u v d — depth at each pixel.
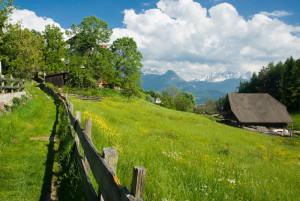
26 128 8.67
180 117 35.72
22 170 4.91
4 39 28.52
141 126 17.59
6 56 30.19
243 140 20.80
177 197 3.78
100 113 17.95
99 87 58.09
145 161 5.95
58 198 3.88
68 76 49.00
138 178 1.61
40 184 4.35
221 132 23.62
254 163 10.66
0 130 6.92
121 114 22.94
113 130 11.25
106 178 2.16
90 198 2.96
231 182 5.32
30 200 3.76
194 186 4.32
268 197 5.00
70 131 6.95
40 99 19.39
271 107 51.00
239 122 47.88
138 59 66.75
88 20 57.75
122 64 65.06
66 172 4.88
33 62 34.19
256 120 47.75
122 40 65.25
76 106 17.58
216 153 11.70
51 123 10.33
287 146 22.86
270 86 97.19
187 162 7.23
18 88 15.70
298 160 14.78
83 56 56.06
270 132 41.91
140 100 65.75
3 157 5.63
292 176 8.87
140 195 1.64
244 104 51.75
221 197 4.17
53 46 50.03
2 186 4.14
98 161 2.54
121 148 7.07
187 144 12.88
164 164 6.12
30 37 34.34
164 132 16.14
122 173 4.59
